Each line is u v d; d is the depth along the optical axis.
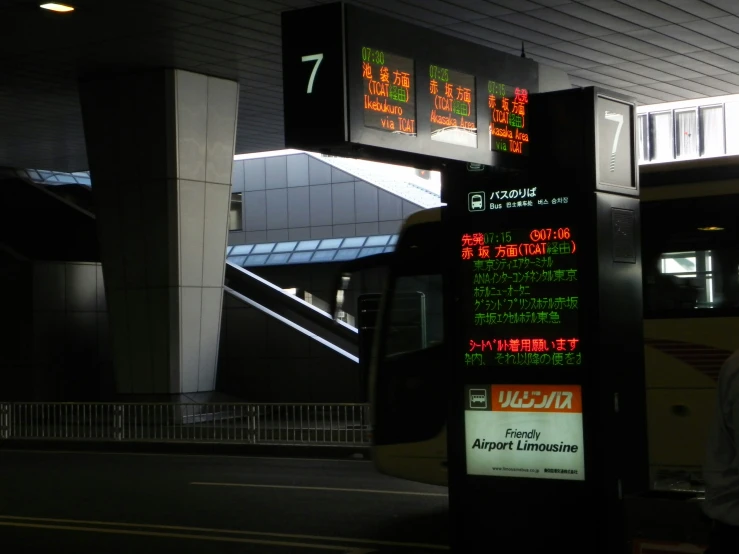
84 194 40.69
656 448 10.68
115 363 23.84
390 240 41.72
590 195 7.61
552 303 7.71
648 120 29.91
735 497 4.24
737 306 10.45
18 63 22.00
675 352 10.66
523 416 7.80
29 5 17.66
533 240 7.81
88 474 15.81
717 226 10.67
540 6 18.06
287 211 44.81
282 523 11.17
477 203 8.06
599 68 23.05
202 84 23.23
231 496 13.21
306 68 6.75
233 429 19.30
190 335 23.30
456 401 8.08
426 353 11.93
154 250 23.06
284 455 18.55
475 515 7.96
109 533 10.72
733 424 4.19
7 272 28.27
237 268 33.22
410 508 12.05
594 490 7.50
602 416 7.52
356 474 15.44
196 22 18.94
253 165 45.75
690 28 19.66
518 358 7.83
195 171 23.17
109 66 22.45
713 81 24.55
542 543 7.69
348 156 7.23
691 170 10.89
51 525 11.23
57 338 28.36
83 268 29.19
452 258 8.14
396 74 6.98
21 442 21.34
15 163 37.28
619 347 7.73
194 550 9.79
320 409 18.41
